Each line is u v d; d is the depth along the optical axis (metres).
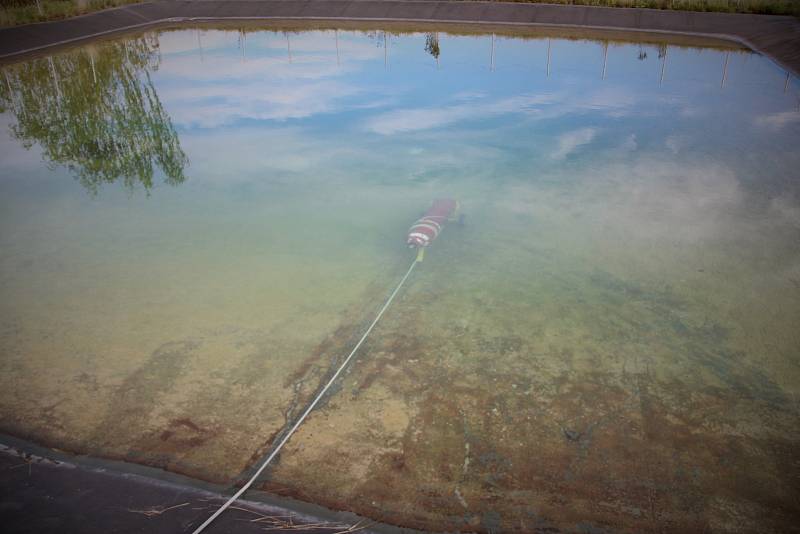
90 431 4.93
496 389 5.46
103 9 26.22
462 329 6.38
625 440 4.88
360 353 5.98
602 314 6.66
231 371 5.70
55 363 5.79
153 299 6.98
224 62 20.62
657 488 4.43
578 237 8.56
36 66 19.92
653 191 10.18
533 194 10.16
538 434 4.94
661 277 7.43
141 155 12.38
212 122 14.54
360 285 7.32
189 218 9.39
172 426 5.00
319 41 23.80
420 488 4.42
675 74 18.28
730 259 7.82
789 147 12.02
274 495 4.32
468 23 26.27
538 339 6.21
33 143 13.11
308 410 5.18
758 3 23.34
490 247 8.30
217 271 7.67
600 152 12.19
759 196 9.84
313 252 8.21
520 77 18.53
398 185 10.66
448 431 4.97
